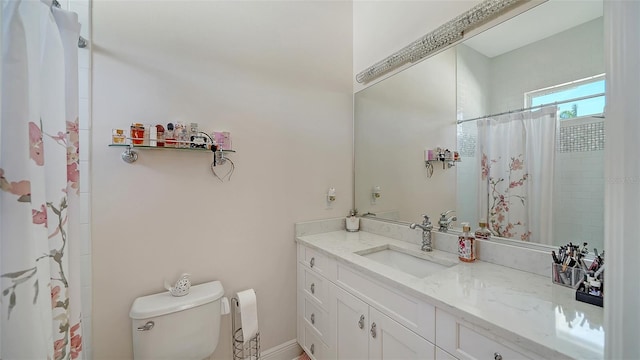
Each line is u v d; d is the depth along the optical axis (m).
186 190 1.39
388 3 1.75
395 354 1.02
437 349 0.85
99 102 1.18
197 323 1.23
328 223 1.90
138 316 1.12
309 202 1.83
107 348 1.21
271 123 1.67
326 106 1.91
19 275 0.62
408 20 1.60
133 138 1.20
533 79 1.06
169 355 1.17
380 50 1.82
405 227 1.62
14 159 0.62
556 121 1.00
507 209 1.16
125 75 1.24
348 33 2.04
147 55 1.29
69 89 0.88
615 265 0.53
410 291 0.93
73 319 0.90
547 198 1.03
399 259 1.50
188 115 1.40
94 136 1.17
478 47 1.25
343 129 2.00
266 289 1.65
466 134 1.31
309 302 1.62
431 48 1.46
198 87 1.43
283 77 1.72
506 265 1.13
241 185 1.56
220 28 1.50
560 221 0.99
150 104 1.30
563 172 0.99
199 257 1.43
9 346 0.60
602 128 0.89
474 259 1.21
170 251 1.35
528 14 1.07
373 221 1.86
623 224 0.52
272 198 1.67
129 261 1.25
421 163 1.55
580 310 0.75
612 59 0.54
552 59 1.01
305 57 1.82
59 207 0.79
